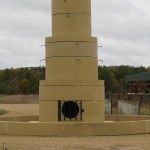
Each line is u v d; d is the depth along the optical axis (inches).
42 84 1001.5
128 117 1182.3
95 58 1021.2
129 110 1763.0
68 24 1009.5
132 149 753.6
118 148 761.0
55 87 983.6
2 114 1991.9
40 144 795.4
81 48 1001.5
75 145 784.9
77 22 1010.7
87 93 981.8
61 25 1013.2
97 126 925.8
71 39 999.6
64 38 1001.5
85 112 980.6
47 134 922.1
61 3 1014.4
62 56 1001.5
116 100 2342.5
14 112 2089.1
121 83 4099.4
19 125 936.9
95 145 787.4
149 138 891.4
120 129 938.7
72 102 978.1
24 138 884.6
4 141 834.8
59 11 1016.2
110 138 885.2
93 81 989.2
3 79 4554.6
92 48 1013.2
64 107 980.6
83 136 914.1
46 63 1027.3
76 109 980.6
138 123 964.6
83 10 1015.6
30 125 930.1
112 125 932.6
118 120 1197.7
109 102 1861.5
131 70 5032.0
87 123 922.7
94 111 986.1
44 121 995.3
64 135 917.8
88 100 981.8
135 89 3513.8
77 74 998.4
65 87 979.9
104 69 3912.4
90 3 1034.1
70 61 998.4
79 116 979.3
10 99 2923.2
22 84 3941.9
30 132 929.5
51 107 986.1
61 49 1002.1
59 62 1002.7
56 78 1003.3
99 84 999.6
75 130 918.4
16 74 4650.6
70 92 978.1
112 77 4104.3
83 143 810.2
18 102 2797.7
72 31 1009.5
